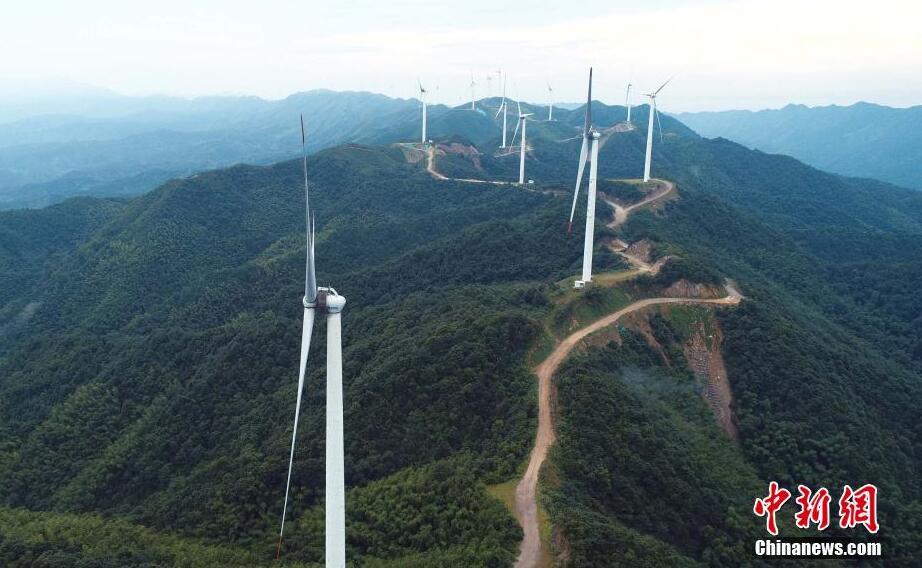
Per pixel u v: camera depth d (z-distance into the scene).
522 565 59.06
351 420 88.25
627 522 69.88
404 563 62.47
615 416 82.75
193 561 70.81
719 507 78.31
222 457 94.62
